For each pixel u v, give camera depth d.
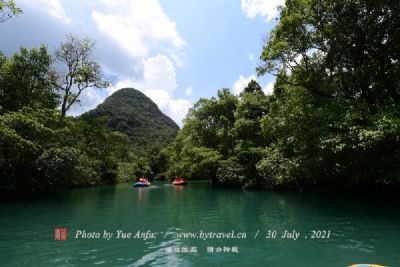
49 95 31.12
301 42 17.77
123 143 47.03
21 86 28.17
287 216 13.24
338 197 19.98
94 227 11.40
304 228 10.67
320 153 17.09
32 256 7.66
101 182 46.06
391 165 15.95
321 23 17.31
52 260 7.33
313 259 7.25
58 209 16.44
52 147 23.64
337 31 17.16
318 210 14.69
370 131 13.34
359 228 10.41
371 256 7.38
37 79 30.08
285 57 18.72
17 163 21.80
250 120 33.06
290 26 17.34
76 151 24.23
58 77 29.50
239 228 10.98
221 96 43.28
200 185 40.69
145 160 77.12
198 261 7.23
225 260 7.29
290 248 8.23
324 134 15.34
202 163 35.78
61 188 29.28
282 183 26.00
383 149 15.97
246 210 15.42
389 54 16.98
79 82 29.47
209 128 43.28
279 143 23.52
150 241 9.23
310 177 21.06
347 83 17.95
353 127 14.27
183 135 52.78
